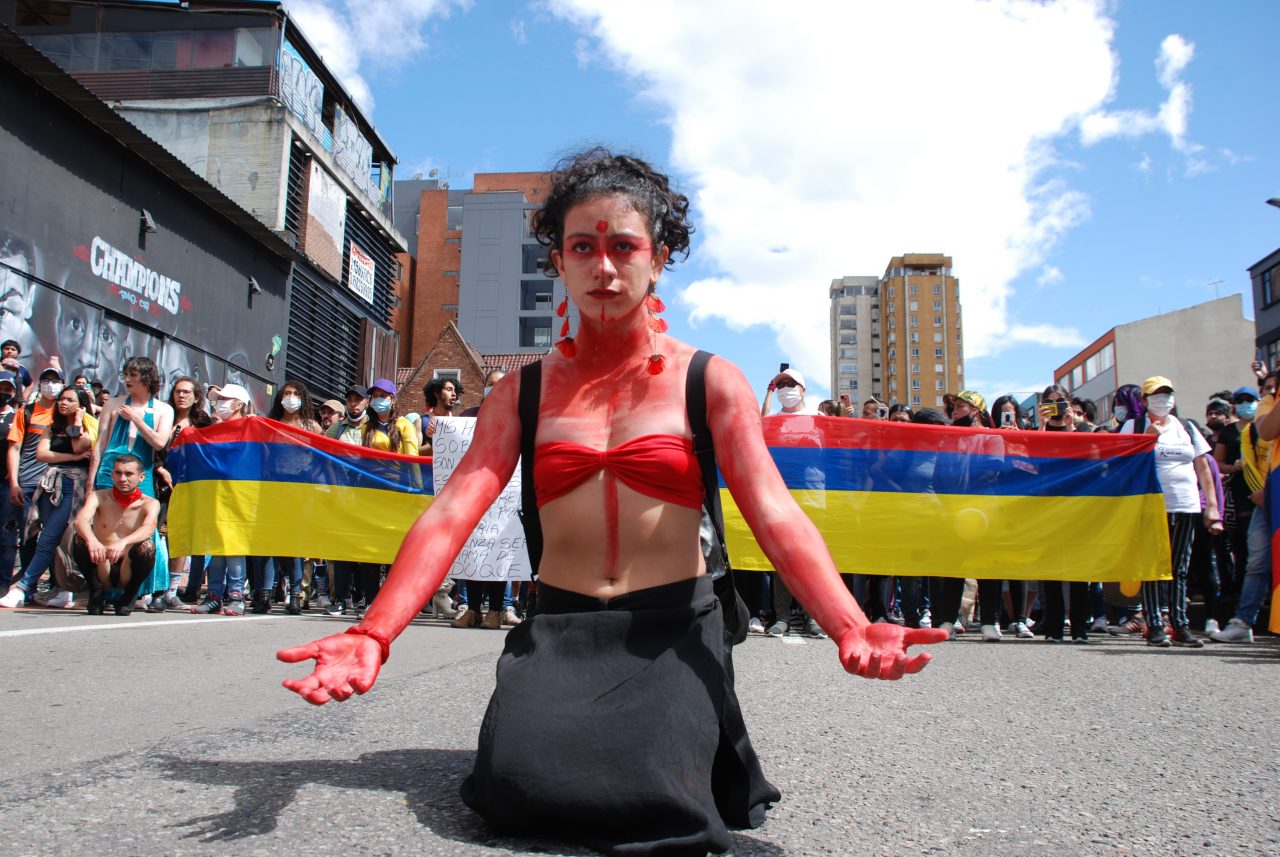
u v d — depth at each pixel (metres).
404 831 1.68
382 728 2.64
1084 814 1.96
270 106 21.30
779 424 6.72
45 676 3.50
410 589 1.66
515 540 6.54
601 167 1.93
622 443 1.88
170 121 21.41
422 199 76.00
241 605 7.13
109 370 14.66
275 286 20.16
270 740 2.43
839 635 1.52
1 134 12.41
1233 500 7.64
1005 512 6.52
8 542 7.15
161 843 1.58
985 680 4.01
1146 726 2.98
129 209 15.09
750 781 1.81
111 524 6.32
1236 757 2.54
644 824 1.57
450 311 74.38
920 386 133.88
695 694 1.69
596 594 1.84
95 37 21.81
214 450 7.27
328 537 7.25
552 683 1.70
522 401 1.98
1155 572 6.20
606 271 1.86
